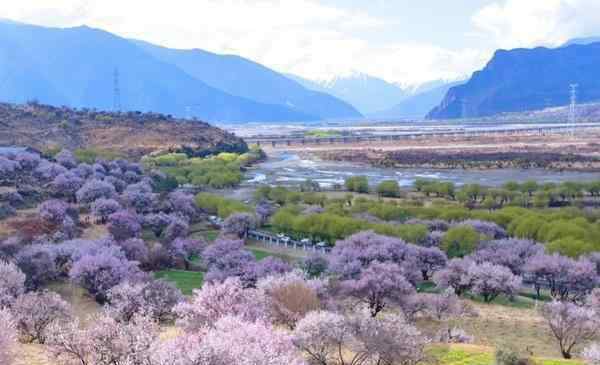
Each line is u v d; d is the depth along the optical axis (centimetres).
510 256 7412
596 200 13250
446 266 7100
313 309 4247
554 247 7631
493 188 13725
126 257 7162
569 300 6444
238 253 7075
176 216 9950
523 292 7025
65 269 6594
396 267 6041
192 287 6750
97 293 5653
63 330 3231
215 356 2398
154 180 14512
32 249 6562
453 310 5459
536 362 3597
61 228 8406
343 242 7956
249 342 2750
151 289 4806
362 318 3434
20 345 3431
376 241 7725
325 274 6881
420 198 14088
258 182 17588
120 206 9662
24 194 10369
